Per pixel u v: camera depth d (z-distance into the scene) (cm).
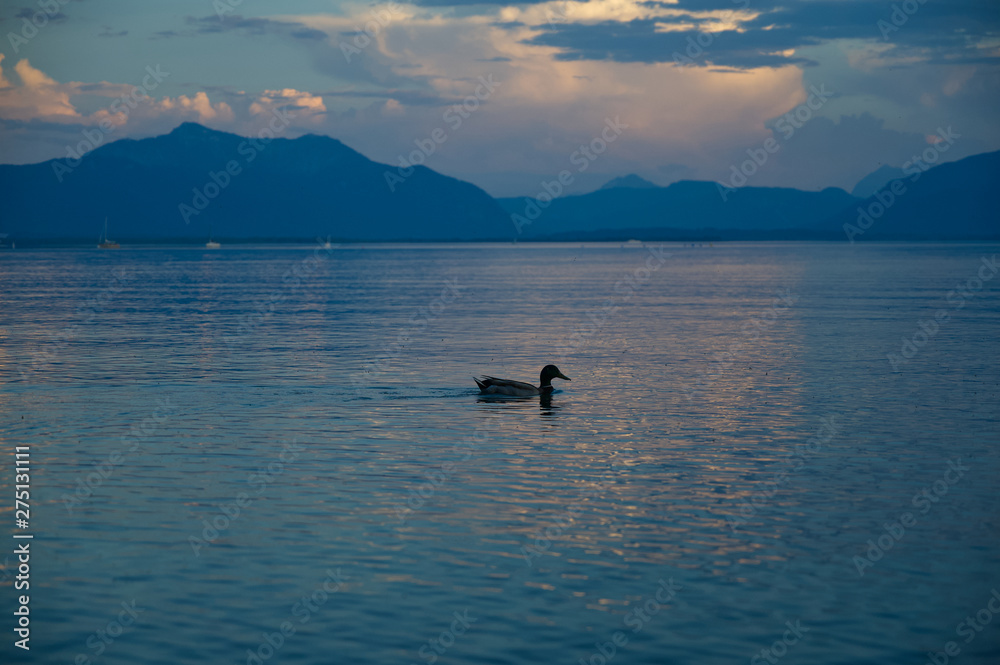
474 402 2873
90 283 11181
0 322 5731
